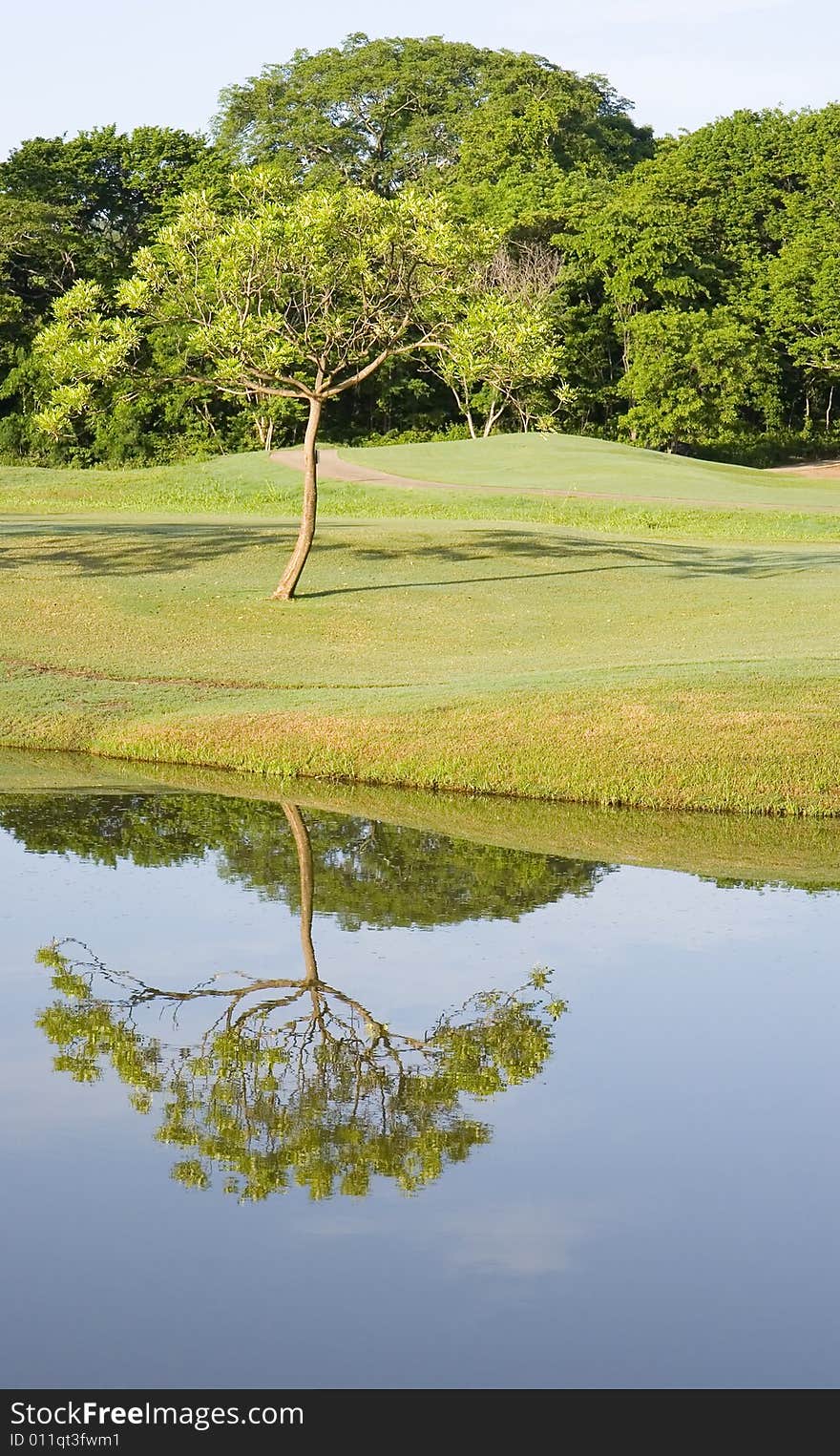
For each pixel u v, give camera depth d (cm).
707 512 4362
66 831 1470
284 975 1039
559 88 9994
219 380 2544
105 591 2752
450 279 2519
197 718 1930
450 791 1688
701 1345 577
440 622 2597
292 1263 632
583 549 3366
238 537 3381
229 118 10069
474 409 8175
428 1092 826
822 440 8531
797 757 1639
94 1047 899
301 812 1577
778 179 9431
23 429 7838
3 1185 709
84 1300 607
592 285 8231
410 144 9812
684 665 2084
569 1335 584
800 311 8419
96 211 9162
